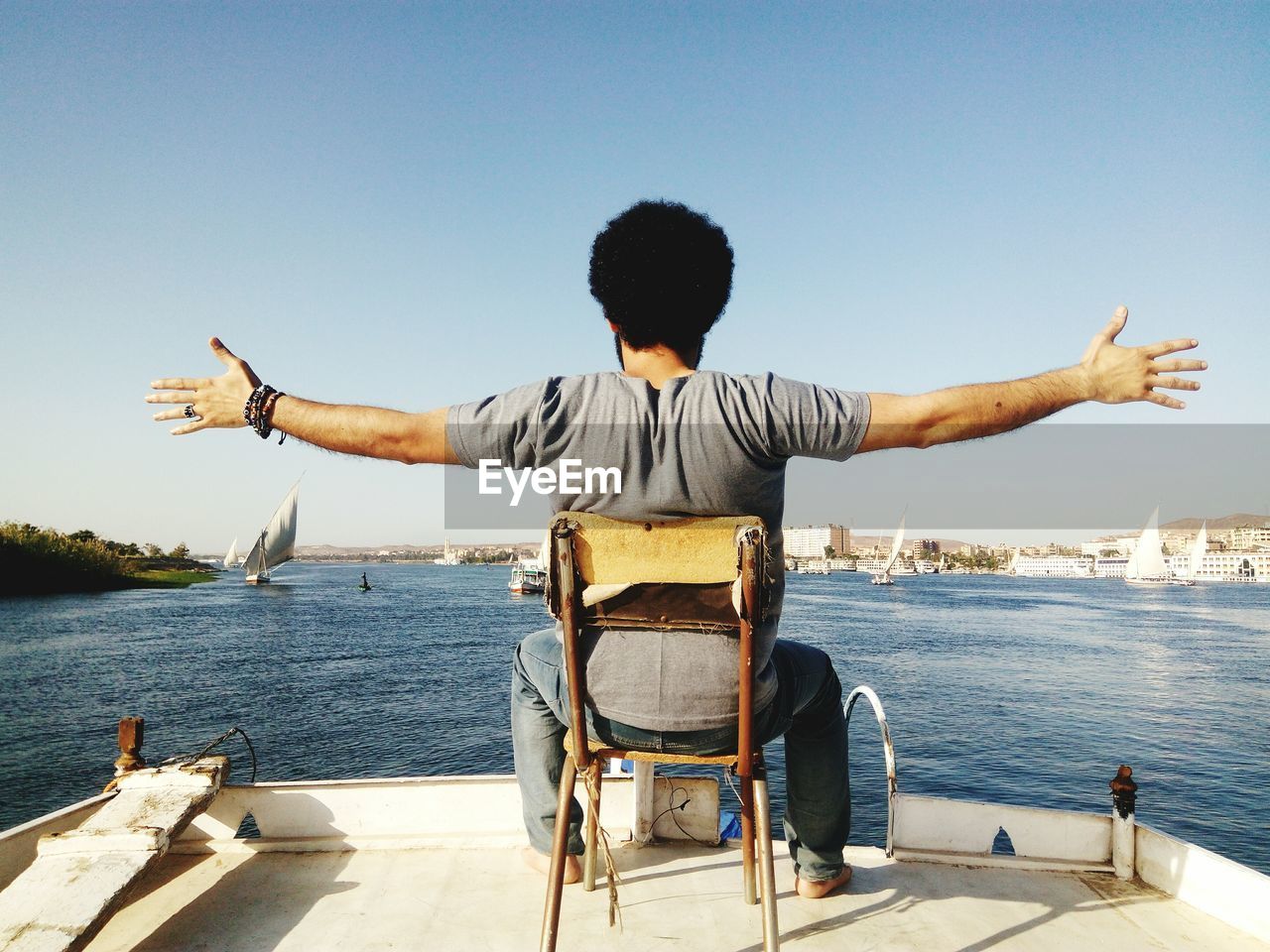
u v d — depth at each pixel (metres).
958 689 30.58
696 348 1.57
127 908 2.16
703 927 2.04
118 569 113.12
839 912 2.16
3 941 1.61
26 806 14.93
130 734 2.55
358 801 2.59
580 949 1.93
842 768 2.16
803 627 57.12
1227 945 2.03
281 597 94.62
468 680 31.45
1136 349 1.27
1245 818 15.48
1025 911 2.20
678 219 1.48
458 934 2.00
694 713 1.45
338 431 1.36
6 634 48.91
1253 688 31.56
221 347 1.44
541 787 2.24
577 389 1.39
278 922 2.08
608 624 1.46
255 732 21.95
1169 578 167.62
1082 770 18.80
